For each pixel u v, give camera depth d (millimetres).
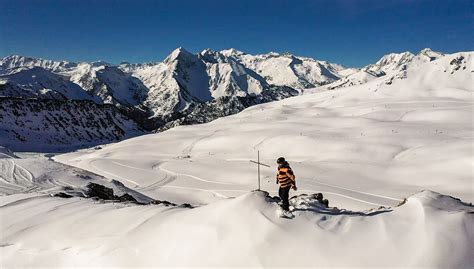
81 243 11836
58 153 145250
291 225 10078
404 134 87938
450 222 9883
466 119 110000
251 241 9672
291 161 76438
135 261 10336
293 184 10680
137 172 76625
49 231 13008
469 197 44531
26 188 38969
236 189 56906
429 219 10062
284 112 168500
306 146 87438
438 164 60562
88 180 45781
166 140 123250
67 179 45094
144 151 112188
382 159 71688
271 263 9078
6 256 12094
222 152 98312
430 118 115750
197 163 82500
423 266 8539
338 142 85500
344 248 9188
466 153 63062
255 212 10586
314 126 115125
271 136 103062
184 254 9930
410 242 9234
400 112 127438
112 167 82375
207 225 10539
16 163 50156
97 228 12594
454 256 8805
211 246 9859
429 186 51531
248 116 170000
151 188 61719
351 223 10289
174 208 13281
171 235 10781
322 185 54156
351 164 68062
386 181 56875
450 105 139375
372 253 8977
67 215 14453
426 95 185000
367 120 115438
